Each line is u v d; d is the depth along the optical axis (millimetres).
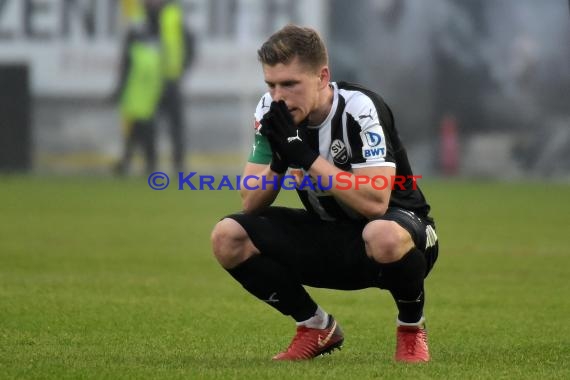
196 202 64188
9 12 87375
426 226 17234
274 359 17734
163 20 86188
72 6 86938
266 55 16297
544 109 86688
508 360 18016
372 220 16547
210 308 24906
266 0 86688
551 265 34469
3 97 87375
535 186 80625
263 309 24828
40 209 56344
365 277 17250
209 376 15836
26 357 17859
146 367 16672
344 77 87250
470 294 27969
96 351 18781
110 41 86750
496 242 41594
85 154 87375
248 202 17250
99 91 86938
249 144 86625
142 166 87062
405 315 17406
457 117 87250
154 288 28453
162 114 86562
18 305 24781
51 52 87312
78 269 32406
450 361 17766
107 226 47406
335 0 87125
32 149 87625
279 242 17062
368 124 16609
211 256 36500
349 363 17359
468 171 87625
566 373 16578
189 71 86562
